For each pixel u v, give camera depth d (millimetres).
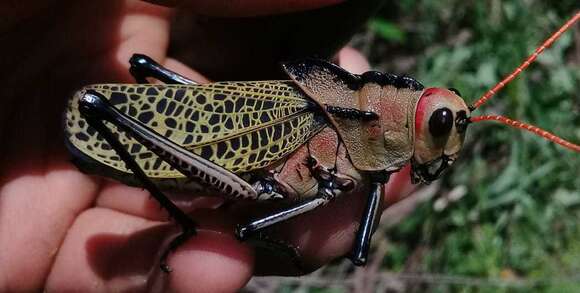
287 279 260
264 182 153
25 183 170
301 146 154
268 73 180
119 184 173
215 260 156
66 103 153
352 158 155
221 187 150
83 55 178
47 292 170
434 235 266
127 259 164
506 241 264
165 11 186
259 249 168
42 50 173
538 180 269
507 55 278
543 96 276
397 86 153
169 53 190
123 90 151
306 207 155
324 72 155
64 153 172
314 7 156
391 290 261
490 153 274
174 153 147
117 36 182
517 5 285
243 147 151
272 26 171
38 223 168
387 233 269
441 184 269
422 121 151
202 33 182
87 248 167
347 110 152
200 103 151
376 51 304
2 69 170
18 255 167
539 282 255
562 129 273
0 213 168
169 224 165
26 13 167
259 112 152
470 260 261
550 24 288
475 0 289
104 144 149
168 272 156
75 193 171
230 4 154
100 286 165
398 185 181
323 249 168
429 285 259
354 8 163
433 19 297
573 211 269
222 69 185
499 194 265
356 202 167
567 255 262
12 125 173
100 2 179
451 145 153
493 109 273
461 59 280
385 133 153
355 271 264
